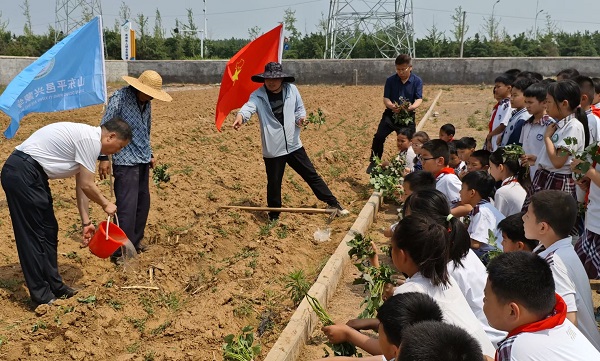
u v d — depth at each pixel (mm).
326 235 8375
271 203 9125
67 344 5461
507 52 48000
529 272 3330
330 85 32688
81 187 6203
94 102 7180
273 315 6062
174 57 47969
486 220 5992
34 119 18312
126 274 6926
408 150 9492
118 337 5703
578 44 51219
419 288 3957
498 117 9039
